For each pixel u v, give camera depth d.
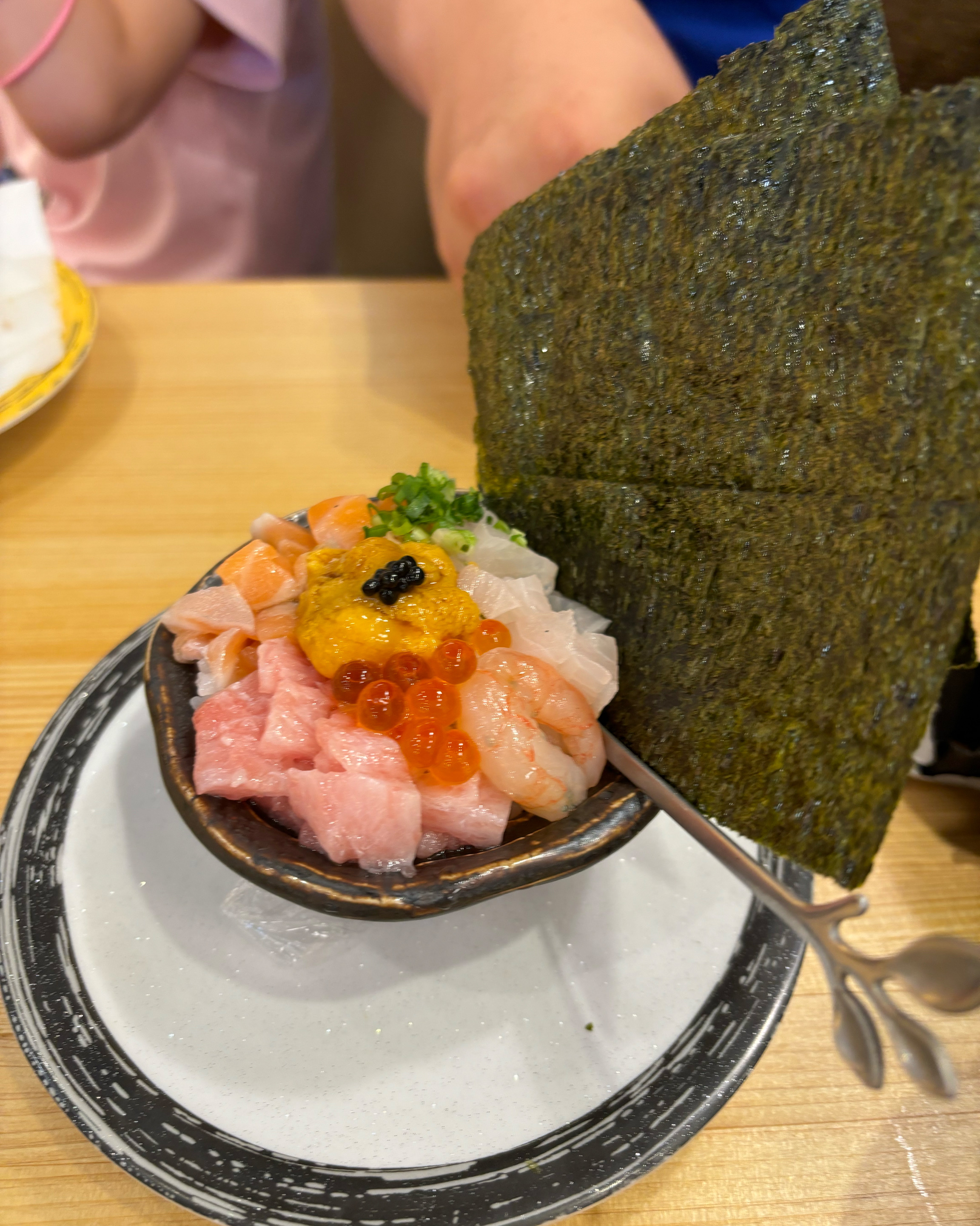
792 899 0.14
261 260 0.48
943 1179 0.15
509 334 0.20
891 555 0.13
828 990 0.17
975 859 0.19
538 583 0.18
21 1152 0.15
